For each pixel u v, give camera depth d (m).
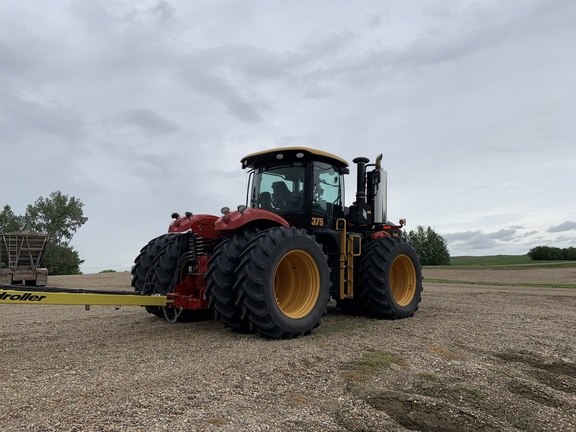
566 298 9.91
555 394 3.25
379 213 7.01
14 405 2.67
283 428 2.43
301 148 5.89
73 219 44.56
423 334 5.22
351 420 2.59
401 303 6.68
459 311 7.36
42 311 7.10
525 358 4.27
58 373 3.37
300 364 3.71
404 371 3.62
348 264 6.27
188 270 5.62
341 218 6.53
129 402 2.73
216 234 5.60
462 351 4.43
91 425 2.38
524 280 20.97
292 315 4.98
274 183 6.29
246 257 4.75
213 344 4.45
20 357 3.89
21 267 12.60
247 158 6.38
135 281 6.36
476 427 2.62
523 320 6.42
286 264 5.38
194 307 5.12
